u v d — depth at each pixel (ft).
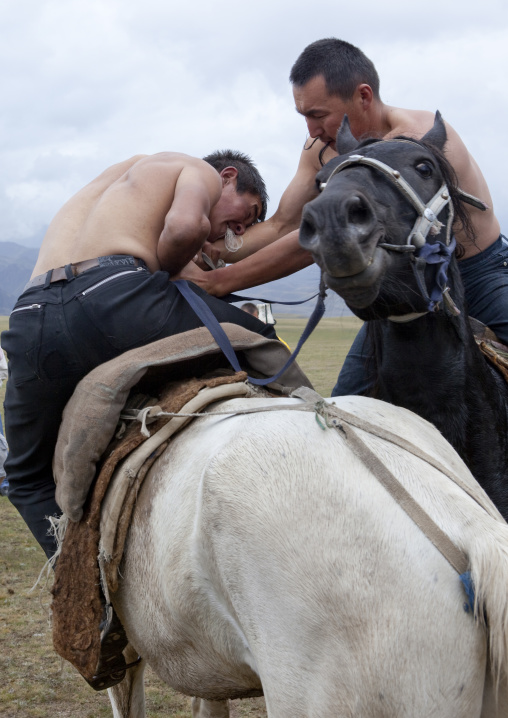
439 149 6.39
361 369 7.98
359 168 5.54
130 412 6.82
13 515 23.48
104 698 12.76
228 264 9.91
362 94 7.93
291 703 4.56
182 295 7.54
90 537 6.46
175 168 8.20
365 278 5.11
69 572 6.66
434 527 4.49
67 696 12.80
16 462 7.94
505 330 7.73
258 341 7.29
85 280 7.29
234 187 9.50
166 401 6.52
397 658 4.25
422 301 5.74
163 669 6.26
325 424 5.12
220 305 7.91
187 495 5.49
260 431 5.19
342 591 4.39
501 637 4.22
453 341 6.10
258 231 9.77
